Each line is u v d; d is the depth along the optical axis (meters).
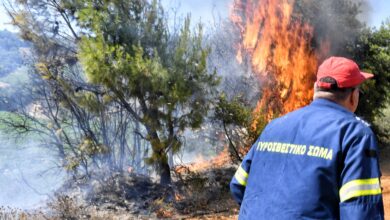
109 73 8.80
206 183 10.53
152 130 9.64
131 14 9.89
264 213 2.07
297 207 1.97
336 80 2.15
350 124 2.01
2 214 8.32
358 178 1.87
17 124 10.46
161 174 10.16
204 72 9.80
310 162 2.01
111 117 10.48
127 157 10.93
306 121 2.15
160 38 9.82
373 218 1.83
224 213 8.79
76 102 9.75
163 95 9.36
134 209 9.06
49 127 10.33
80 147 9.74
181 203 9.32
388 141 15.34
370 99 14.05
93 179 10.02
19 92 10.34
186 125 9.82
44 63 9.94
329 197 1.94
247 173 2.41
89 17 9.15
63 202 8.80
